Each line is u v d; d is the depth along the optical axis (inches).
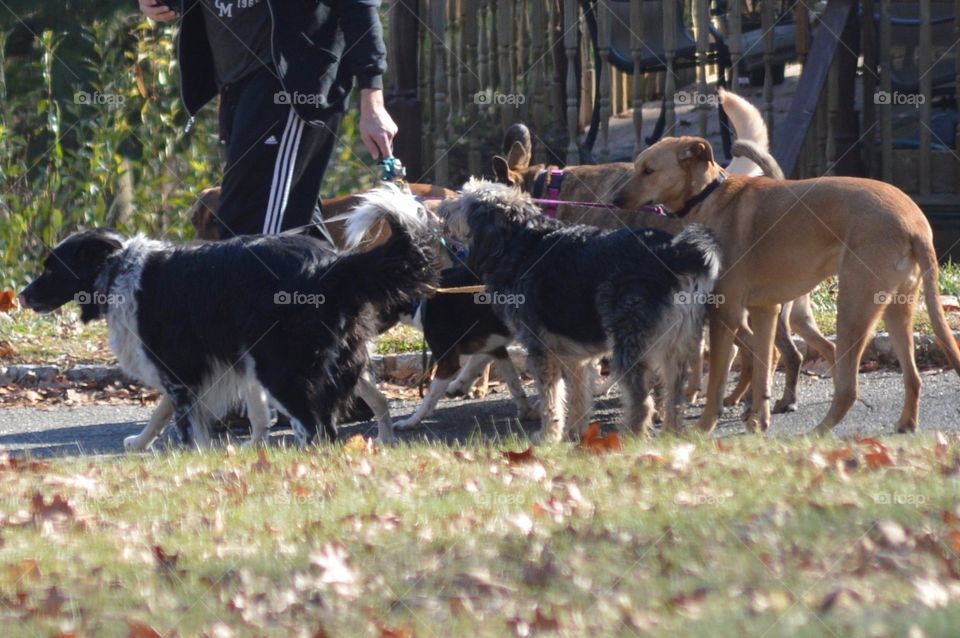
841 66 535.8
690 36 623.8
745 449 266.2
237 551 196.4
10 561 193.6
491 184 337.4
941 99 601.3
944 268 498.3
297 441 301.4
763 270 322.0
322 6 337.4
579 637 152.2
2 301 507.8
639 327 303.4
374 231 362.6
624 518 202.4
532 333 323.0
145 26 669.3
